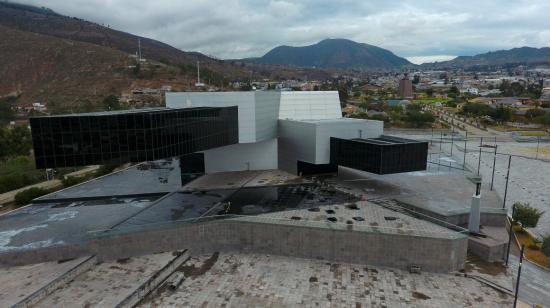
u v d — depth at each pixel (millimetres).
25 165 81688
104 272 34906
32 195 51156
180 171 62781
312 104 69875
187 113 45906
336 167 63219
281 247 39688
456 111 178500
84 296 30828
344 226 38375
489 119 154625
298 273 36250
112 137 39844
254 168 65125
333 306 30938
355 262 38188
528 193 63406
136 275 34250
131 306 30734
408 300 31859
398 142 54656
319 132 56406
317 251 38906
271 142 65000
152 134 41031
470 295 32781
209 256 39688
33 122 37188
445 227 38906
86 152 39281
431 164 70688
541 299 32719
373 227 37969
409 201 47094
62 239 37469
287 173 62438
